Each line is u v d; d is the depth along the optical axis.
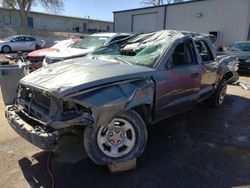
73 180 2.93
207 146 3.85
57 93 2.62
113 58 4.01
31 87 3.04
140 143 3.16
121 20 24.45
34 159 3.38
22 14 37.34
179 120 4.96
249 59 10.91
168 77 3.55
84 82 2.76
